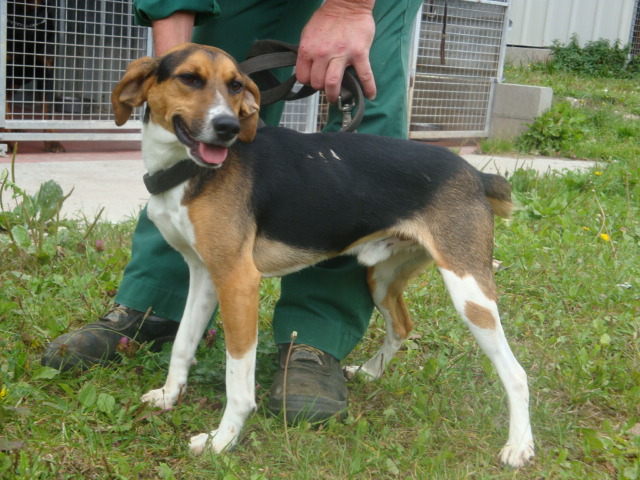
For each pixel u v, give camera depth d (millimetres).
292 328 3252
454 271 2852
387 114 3320
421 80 9195
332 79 3066
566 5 16438
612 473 2801
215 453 2678
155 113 2695
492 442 2953
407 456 2793
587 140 10102
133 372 3232
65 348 3152
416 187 2902
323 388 3076
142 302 3387
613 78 15719
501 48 9820
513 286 4551
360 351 3764
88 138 7160
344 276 3234
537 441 2971
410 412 3113
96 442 2648
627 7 16672
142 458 2637
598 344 3775
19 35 7016
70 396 2941
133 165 6918
